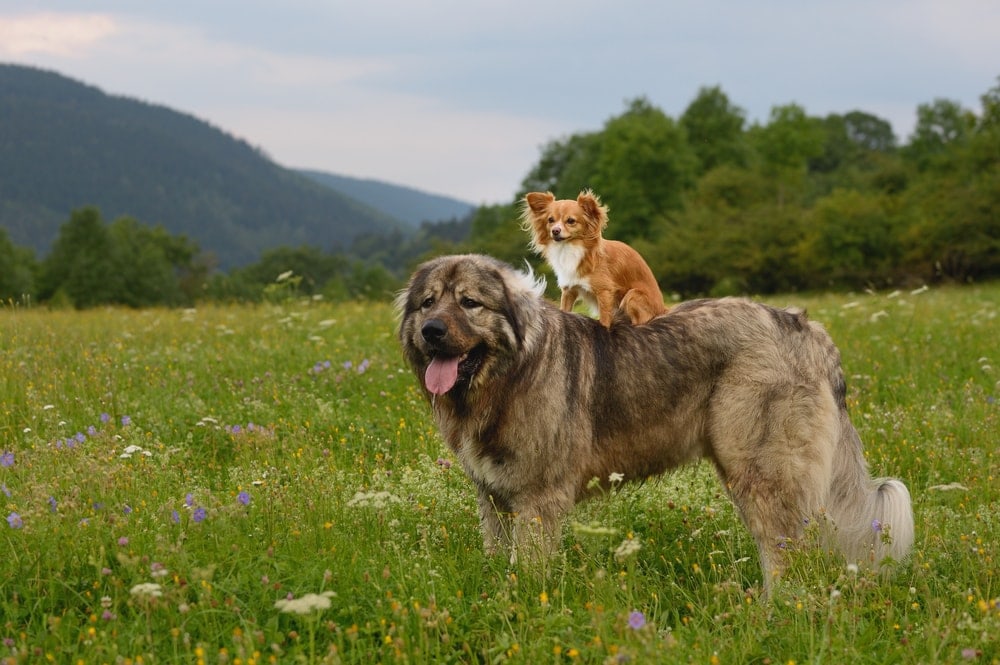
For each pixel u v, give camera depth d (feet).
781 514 16.58
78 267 245.65
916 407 26.66
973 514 17.79
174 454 22.21
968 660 12.02
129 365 31.04
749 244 183.52
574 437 16.76
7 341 34.65
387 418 25.94
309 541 15.90
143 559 14.39
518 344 16.48
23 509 15.55
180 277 314.35
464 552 16.69
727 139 244.01
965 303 58.18
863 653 13.15
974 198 173.68
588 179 233.55
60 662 12.35
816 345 17.26
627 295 19.17
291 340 36.86
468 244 255.29
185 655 12.30
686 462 17.70
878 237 179.93
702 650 12.79
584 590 14.85
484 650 12.71
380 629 13.25
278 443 23.17
